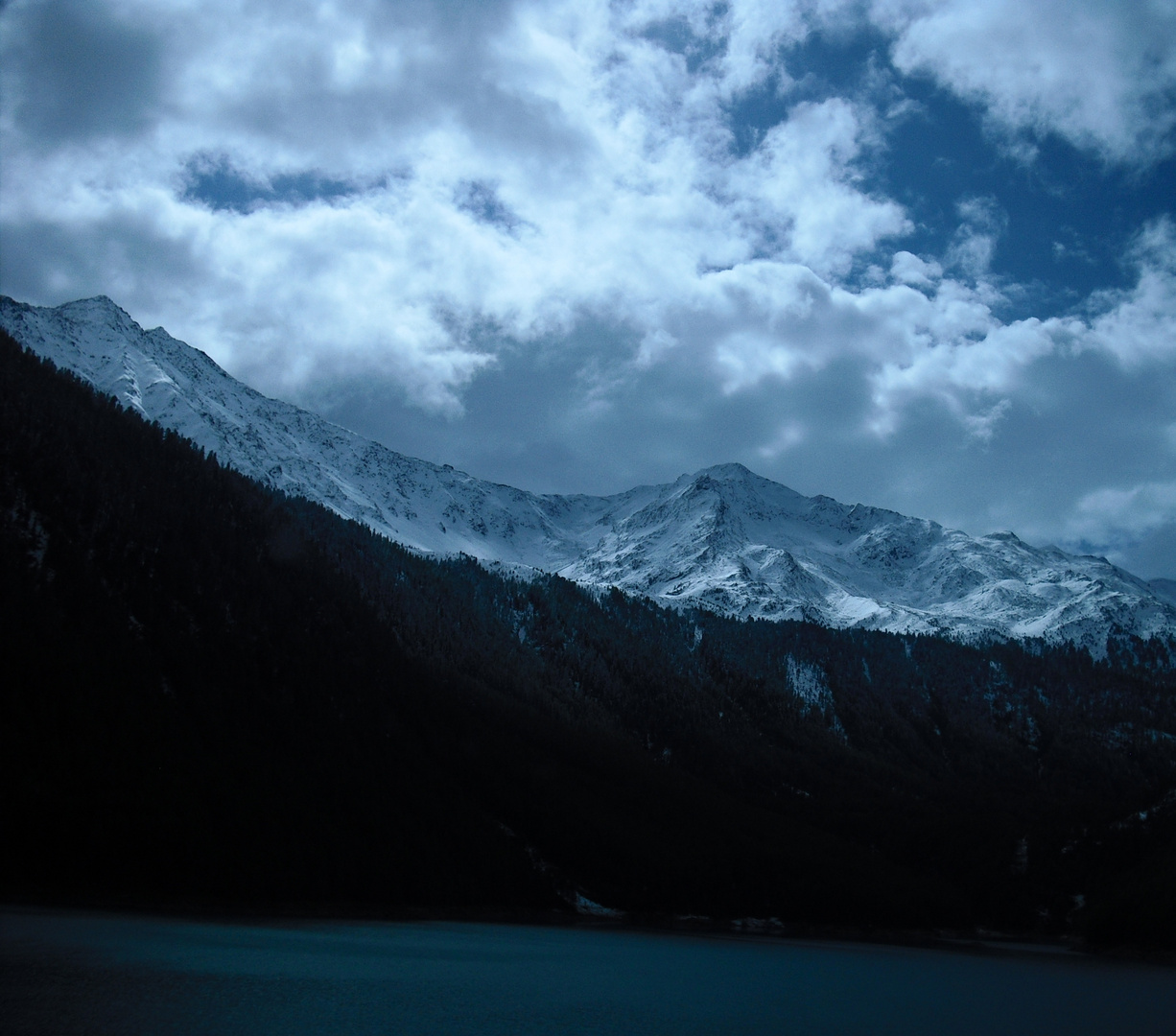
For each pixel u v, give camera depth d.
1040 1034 110.94
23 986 100.50
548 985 127.06
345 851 182.38
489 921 189.38
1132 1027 116.25
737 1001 125.06
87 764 166.88
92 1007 95.00
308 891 171.25
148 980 107.06
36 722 169.50
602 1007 116.25
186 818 167.00
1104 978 161.25
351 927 163.38
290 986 111.38
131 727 180.62
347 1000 107.94
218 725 195.75
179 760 180.00
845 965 165.62
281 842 175.50
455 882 193.75
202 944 131.12
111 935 129.00
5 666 176.50
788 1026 111.75
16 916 134.00
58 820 154.75
